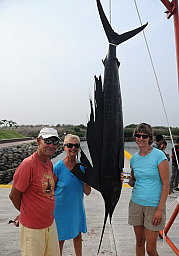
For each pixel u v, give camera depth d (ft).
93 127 7.53
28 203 6.31
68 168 7.79
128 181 7.72
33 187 6.29
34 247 6.23
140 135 7.48
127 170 7.79
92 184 7.42
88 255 9.36
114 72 7.74
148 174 7.35
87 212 14.10
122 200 16.48
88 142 7.50
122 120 7.86
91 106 7.52
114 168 7.57
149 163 7.38
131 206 7.77
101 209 14.65
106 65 7.82
